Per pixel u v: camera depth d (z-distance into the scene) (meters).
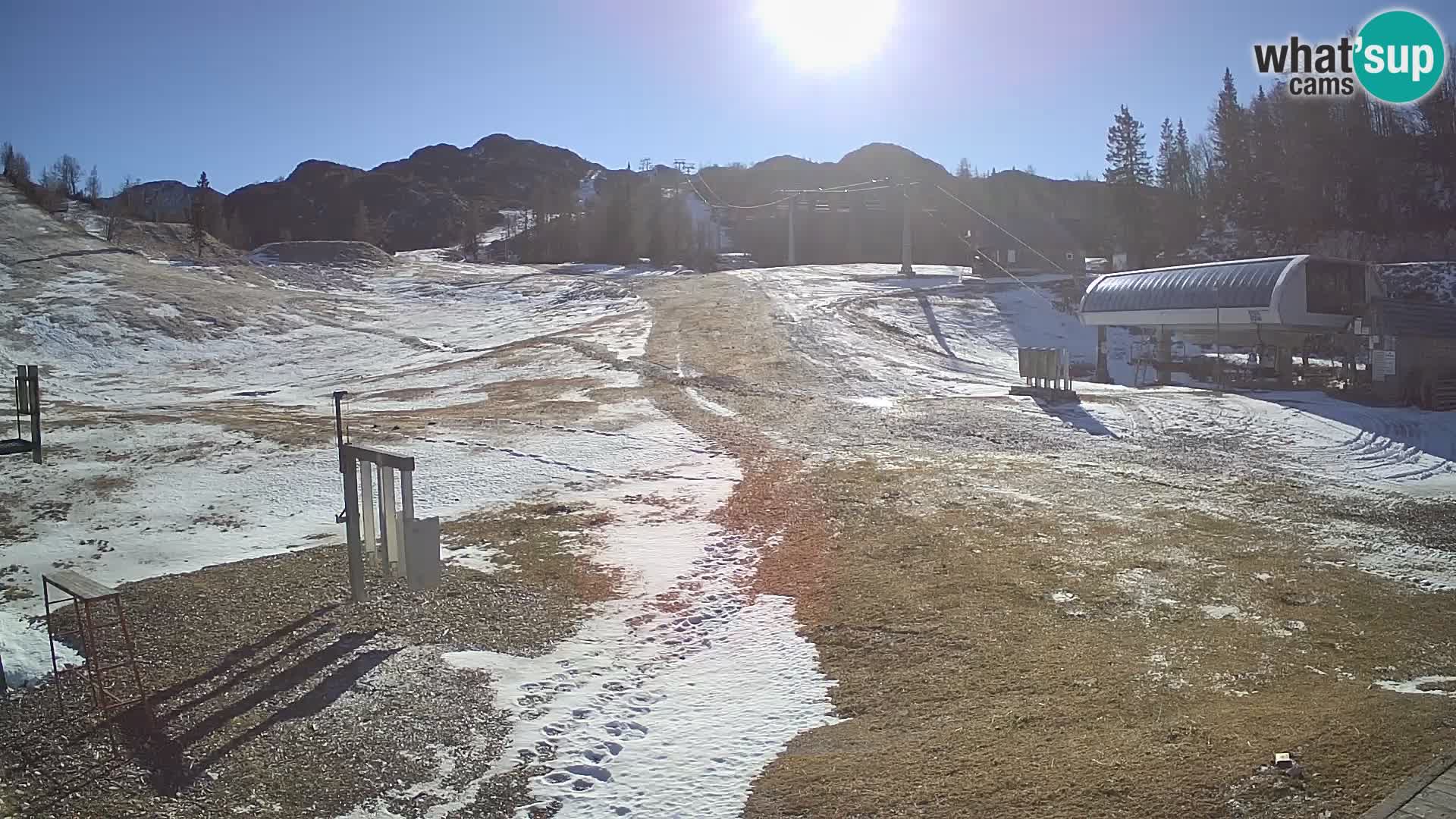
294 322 53.59
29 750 9.20
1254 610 13.27
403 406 33.62
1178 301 35.78
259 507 20.41
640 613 13.66
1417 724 7.72
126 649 11.94
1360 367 33.50
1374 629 12.40
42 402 34.59
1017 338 46.09
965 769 8.11
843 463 23.84
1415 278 43.28
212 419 29.55
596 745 9.46
